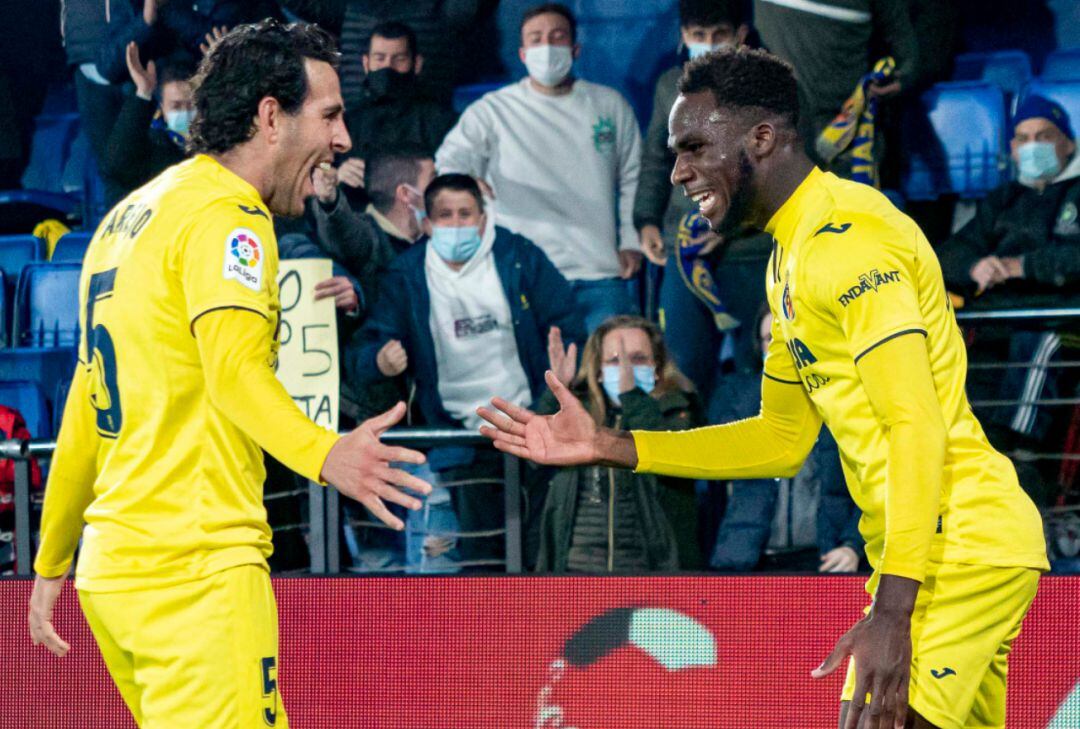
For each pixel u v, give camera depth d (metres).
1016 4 20.14
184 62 20.53
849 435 8.32
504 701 14.27
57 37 22.28
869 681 7.34
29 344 20.44
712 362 18.73
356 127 19.81
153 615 7.84
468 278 18.41
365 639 14.52
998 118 19.33
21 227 22.08
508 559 15.06
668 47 20.47
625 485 15.64
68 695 14.61
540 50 19.25
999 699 8.76
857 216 8.00
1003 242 17.97
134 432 7.97
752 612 14.00
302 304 16.91
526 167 19.53
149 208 8.08
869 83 18.66
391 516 7.37
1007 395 17.39
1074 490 16.80
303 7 20.25
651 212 19.12
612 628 14.18
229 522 7.91
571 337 18.58
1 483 16.83
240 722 7.79
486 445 15.65
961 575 8.06
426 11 19.80
